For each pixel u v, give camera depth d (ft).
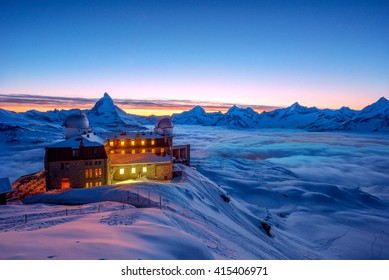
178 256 49.67
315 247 181.47
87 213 89.04
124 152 223.92
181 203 123.75
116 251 43.09
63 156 155.63
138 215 76.95
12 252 41.63
